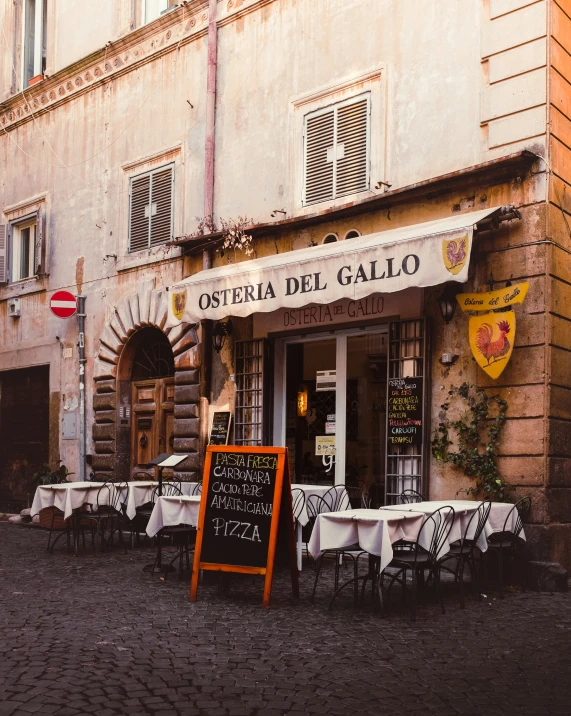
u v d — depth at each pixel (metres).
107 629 6.38
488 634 6.28
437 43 9.81
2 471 16.86
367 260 8.81
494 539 8.02
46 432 15.82
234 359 11.87
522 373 8.60
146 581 8.54
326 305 10.72
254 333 11.66
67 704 4.61
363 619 6.78
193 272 12.74
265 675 5.21
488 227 8.84
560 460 8.53
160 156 13.64
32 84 16.69
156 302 13.23
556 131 8.79
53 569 9.36
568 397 8.69
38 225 16.11
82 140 15.37
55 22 16.17
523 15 8.98
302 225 10.98
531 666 5.43
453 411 9.17
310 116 11.30
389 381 9.74
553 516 8.41
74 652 5.69
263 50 12.06
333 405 10.76
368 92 10.58
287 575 8.93
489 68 9.23
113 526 11.67
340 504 9.41
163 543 11.33
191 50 13.27
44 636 6.14
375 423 10.22
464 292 9.12
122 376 13.98
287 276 9.63
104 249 14.56
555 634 6.29
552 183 8.66
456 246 8.08
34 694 4.78
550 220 8.59
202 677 5.15
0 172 17.42
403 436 9.54
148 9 14.40
